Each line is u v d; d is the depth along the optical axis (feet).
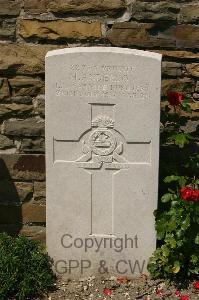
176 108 8.15
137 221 7.71
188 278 7.73
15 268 7.52
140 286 7.65
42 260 7.70
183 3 8.00
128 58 7.33
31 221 8.46
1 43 8.11
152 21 8.04
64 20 8.05
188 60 8.15
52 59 7.38
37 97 8.24
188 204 7.47
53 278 7.88
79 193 7.69
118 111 7.47
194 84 8.21
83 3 7.99
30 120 8.27
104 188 7.66
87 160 7.61
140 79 7.38
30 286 7.50
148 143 7.53
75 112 7.50
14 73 8.18
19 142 8.34
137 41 8.09
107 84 7.41
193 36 8.06
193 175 8.23
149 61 7.32
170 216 7.53
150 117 7.46
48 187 7.69
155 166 7.57
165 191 8.11
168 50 8.13
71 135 7.55
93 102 7.46
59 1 7.99
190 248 7.64
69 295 7.53
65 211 7.73
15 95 8.23
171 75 8.17
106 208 7.71
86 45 8.14
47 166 7.64
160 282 7.69
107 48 7.39
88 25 8.05
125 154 7.57
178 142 7.73
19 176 8.36
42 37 8.10
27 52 8.12
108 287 7.66
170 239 7.52
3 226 8.46
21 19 8.05
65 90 7.45
